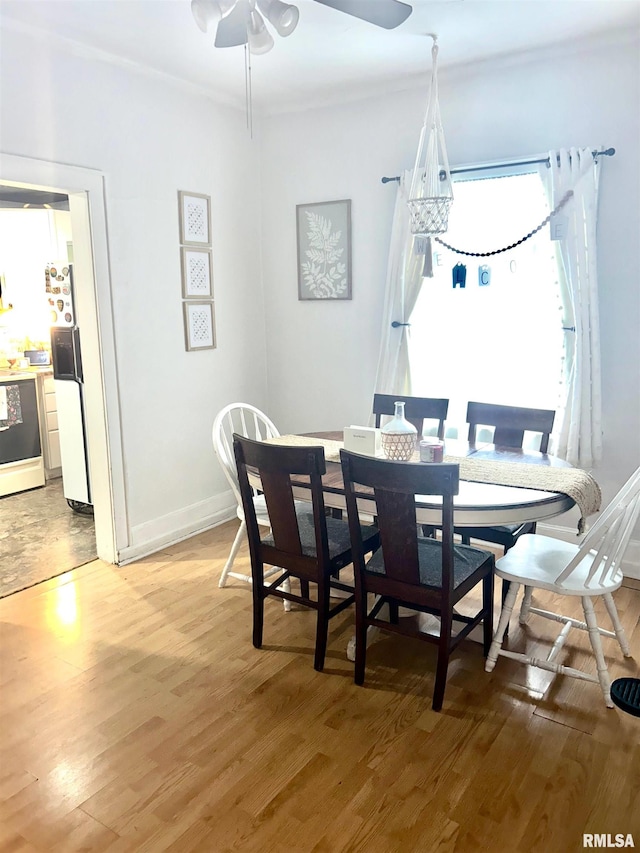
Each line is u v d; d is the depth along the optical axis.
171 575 3.34
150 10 2.65
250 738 2.09
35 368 5.20
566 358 3.28
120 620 2.87
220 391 4.09
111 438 3.38
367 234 3.90
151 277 3.52
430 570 2.28
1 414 4.63
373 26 2.87
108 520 3.46
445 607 2.13
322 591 2.39
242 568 3.42
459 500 2.17
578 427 3.25
